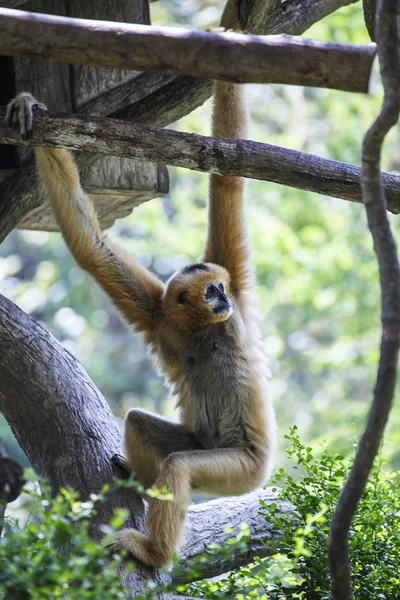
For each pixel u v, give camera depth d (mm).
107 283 12859
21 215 14219
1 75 15000
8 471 8922
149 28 8219
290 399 39156
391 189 10820
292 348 40625
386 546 11336
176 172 38969
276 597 11125
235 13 12148
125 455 12219
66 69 14477
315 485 11625
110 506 11211
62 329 41375
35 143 10711
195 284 12711
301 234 34438
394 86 8164
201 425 12945
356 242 34719
